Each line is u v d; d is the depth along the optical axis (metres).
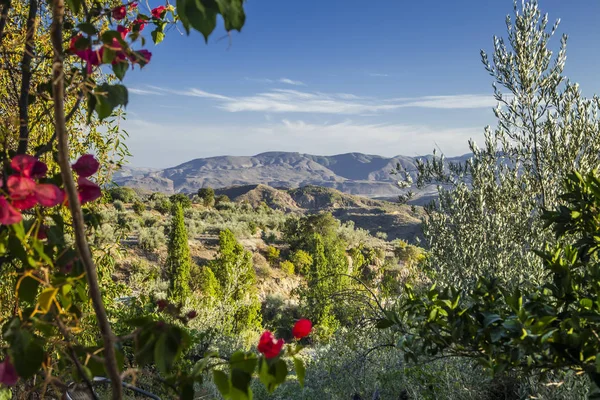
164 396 3.51
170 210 49.66
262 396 6.38
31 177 1.11
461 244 6.31
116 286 5.02
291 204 167.62
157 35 1.79
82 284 1.26
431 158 6.60
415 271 7.73
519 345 1.91
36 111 2.54
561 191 5.57
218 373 1.15
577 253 2.49
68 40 1.51
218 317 10.38
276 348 1.16
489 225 6.12
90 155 1.26
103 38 1.08
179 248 19.45
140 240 29.17
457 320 2.24
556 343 1.90
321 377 6.49
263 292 28.45
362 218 96.19
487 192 6.44
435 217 6.69
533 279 5.21
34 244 1.03
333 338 7.14
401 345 2.38
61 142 0.94
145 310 6.64
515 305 2.09
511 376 4.29
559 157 5.61
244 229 41.00
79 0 1.11
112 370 1.01
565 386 3.61
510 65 5.86
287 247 38.28
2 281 2.27
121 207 43.16
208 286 19.17
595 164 5.48
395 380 5.85
